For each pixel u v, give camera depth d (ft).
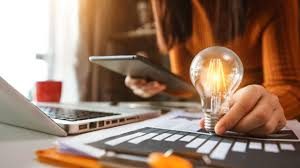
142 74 2.25
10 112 1.02
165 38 3.57
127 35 3.83
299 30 2.94
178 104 2.81
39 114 0.96
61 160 0.65
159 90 2.54
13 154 0.75
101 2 3.87
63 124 1.02
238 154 0.74
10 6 3.82
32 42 3.99
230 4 3.21
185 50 3.44
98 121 1.14
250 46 3.11
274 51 2.96
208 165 0.61
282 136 1.04
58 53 4.01
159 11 3.60
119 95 3.73
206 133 1.04
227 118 1.00
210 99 1.16
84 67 3.89
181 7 3.47
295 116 2.48
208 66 1.26
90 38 3.91
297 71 2.85
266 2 3.03
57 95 2.43
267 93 1.12
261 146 0.85
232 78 1.24
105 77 3.80
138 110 1.71
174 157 0.59
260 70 3.03
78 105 2.07
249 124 0.99
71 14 3.98
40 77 3.97
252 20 3.10
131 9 3.81
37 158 0.70
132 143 0.82
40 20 4.05
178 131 1.06
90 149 0.67
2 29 3.77
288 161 0.68
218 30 3.28
